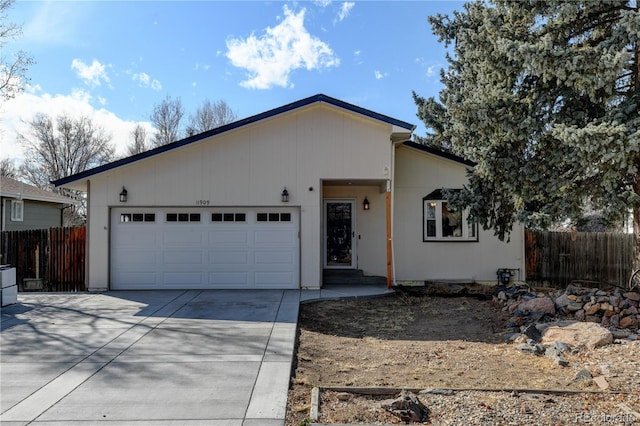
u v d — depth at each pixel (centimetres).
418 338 675
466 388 434
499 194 970
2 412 369
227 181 1057
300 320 778
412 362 545
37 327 682
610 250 1245
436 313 852
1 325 695
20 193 1817
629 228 1419
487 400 401
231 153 1059
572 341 595
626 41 691
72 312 797
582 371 477
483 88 910
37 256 1110
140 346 573
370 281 1159
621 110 700
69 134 3384
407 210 1195
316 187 1057
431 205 1195
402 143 1170
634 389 425
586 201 894
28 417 359
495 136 851
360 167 1061
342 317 819
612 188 741
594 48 696
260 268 1063
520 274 1174
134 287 1057
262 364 501
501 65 802
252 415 365
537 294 884
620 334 622
